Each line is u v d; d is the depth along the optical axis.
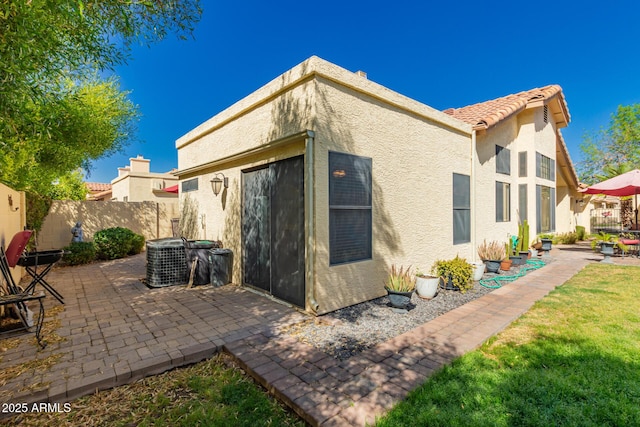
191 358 3.70
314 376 3.20
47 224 11.26
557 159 15.13
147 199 19.70
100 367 3.37
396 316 5.07
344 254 5.51
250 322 4.77
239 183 7.11
